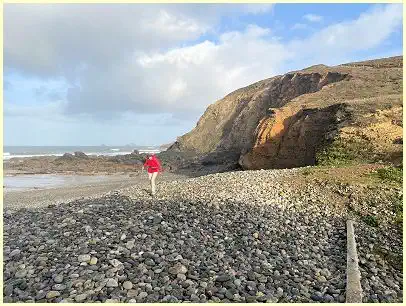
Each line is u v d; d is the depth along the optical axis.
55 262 9.14
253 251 10.87
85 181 47.12
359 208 15.73
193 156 73.31
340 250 12.12
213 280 8.62
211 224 13.04
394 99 31.47
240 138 63.53
